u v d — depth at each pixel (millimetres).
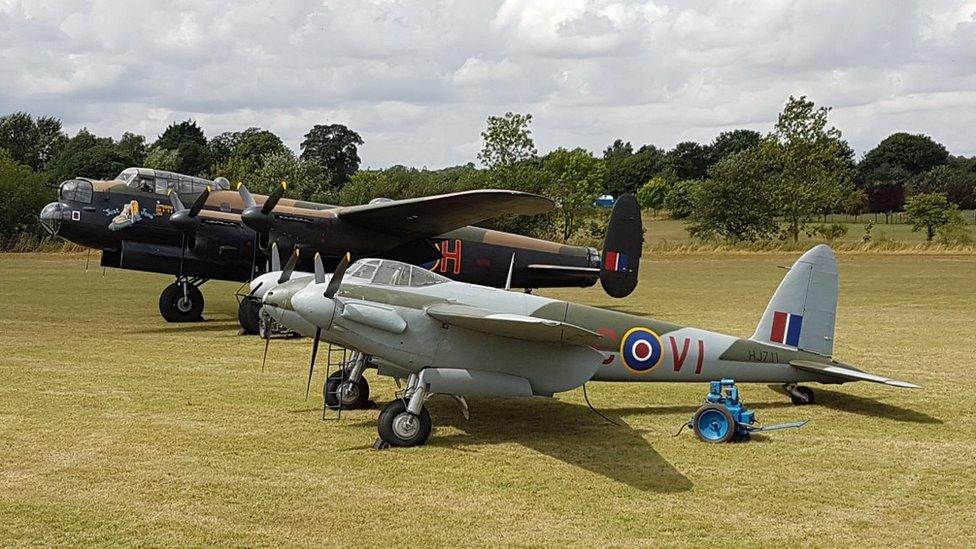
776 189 53406
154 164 79750
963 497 7863
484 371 9828
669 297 26281
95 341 16828
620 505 7578
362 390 11141
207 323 19797
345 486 8039
